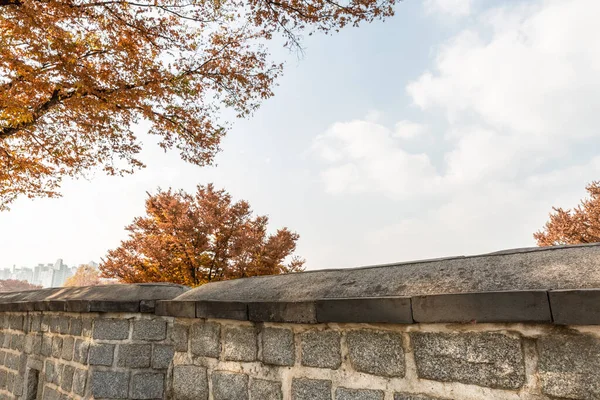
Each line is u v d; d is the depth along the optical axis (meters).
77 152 8.48
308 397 2.19
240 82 8.12
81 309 3.97
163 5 6.56
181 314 2.93
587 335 1.48
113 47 6.66
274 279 2.80
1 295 6.41
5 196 9.38
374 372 1.99
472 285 1.77
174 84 7.58
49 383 4.46
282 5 6.98
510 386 1.61
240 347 2.58
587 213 18.16
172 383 2.92
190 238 10.44
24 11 5.26
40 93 6.80
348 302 2.02
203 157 9.02
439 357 1.80
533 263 1.75
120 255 10.55
